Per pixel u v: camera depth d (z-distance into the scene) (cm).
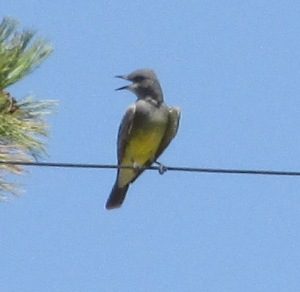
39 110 848
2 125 820
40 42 835
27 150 846
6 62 816
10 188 852
